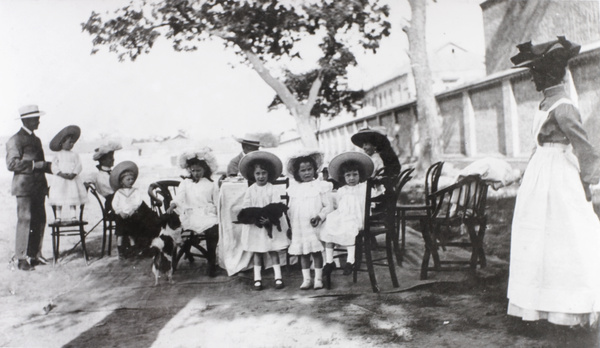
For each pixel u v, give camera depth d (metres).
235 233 6.11
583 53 7.61
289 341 3.91
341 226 5.21
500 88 10.07
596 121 7.61
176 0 12.52
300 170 5.40
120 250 7.13
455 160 11.49
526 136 9.45
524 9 11.77
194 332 4.18
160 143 12.66
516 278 3.83
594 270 3.62
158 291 5.44
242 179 6.90
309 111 14.94
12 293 5.47
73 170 6.98
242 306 4.83
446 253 6.45
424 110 11.55
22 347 3.96
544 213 3.72
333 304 4.77
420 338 3.82
